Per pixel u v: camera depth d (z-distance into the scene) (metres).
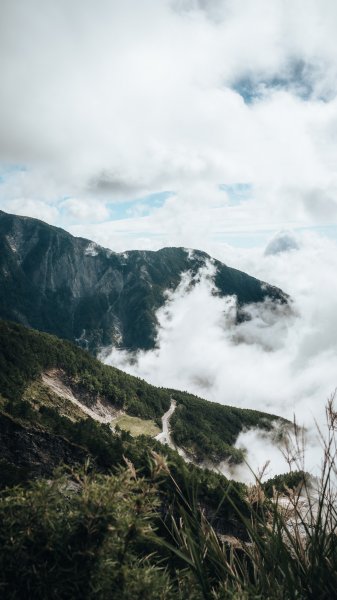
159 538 1.83
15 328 163.62
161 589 1.75
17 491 1.69
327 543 2.06
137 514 1.76
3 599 1.52
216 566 2.04
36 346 157.88
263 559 2.15
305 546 2.21
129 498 1.79
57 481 1.72
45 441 64.50
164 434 162.12
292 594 2.01
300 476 2.07
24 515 1.64
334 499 2.02
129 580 1.70
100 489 1.72
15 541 1.60
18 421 66.50
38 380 141.25
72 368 163.88
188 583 1.91
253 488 2.14
